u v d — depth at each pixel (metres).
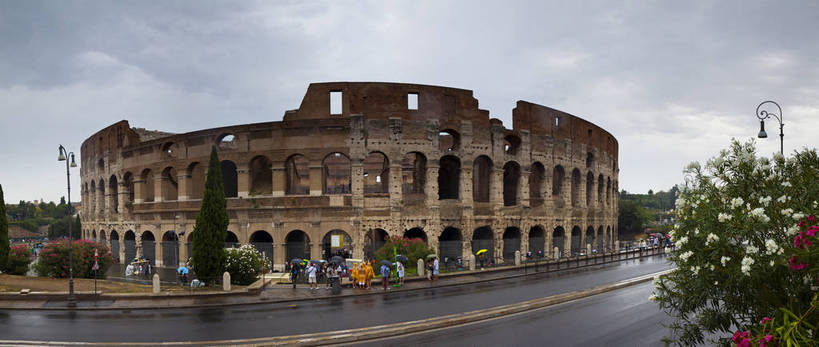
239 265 39.06
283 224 50.88
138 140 67.81
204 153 54.31
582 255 66.19
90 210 75.75
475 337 21.41
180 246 55.47
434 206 52.31
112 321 25.83
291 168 58.69
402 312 27.22
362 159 50.56
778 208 11.81
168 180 59.41
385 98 52.16
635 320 24.62
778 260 10.69
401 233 51.22
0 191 45.34
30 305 30.27
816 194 11.72
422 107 53.09
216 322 25.33
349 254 58.19
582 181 68.94
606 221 77.06
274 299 31.95
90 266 43.84
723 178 13.27
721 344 13.43
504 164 57.88
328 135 50.84
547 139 62.56
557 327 23.20
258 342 20.88
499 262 55.22
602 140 76.56
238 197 52.25
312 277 35.97
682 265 13.32
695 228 12.90
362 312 27.45
